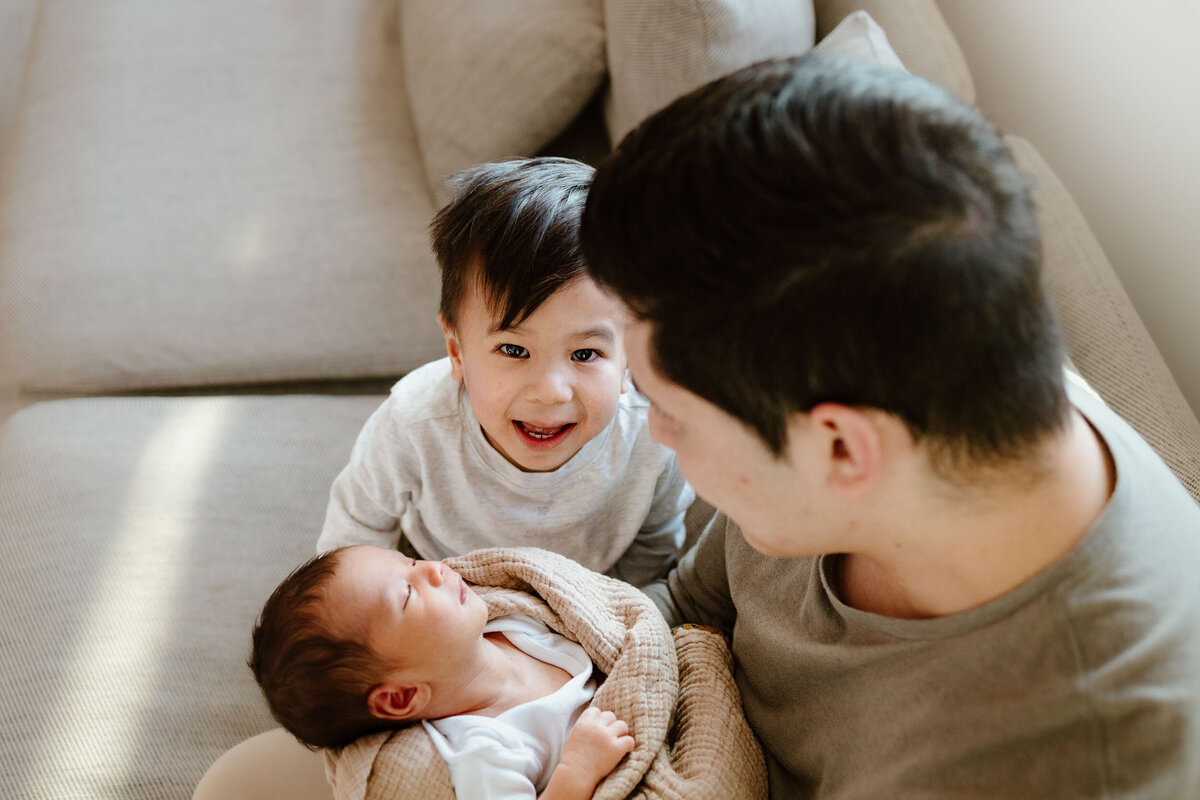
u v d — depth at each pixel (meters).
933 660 0.61
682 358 0.55
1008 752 0.58
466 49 1.52
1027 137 1.55
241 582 1.21
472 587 1.03
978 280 0.47
